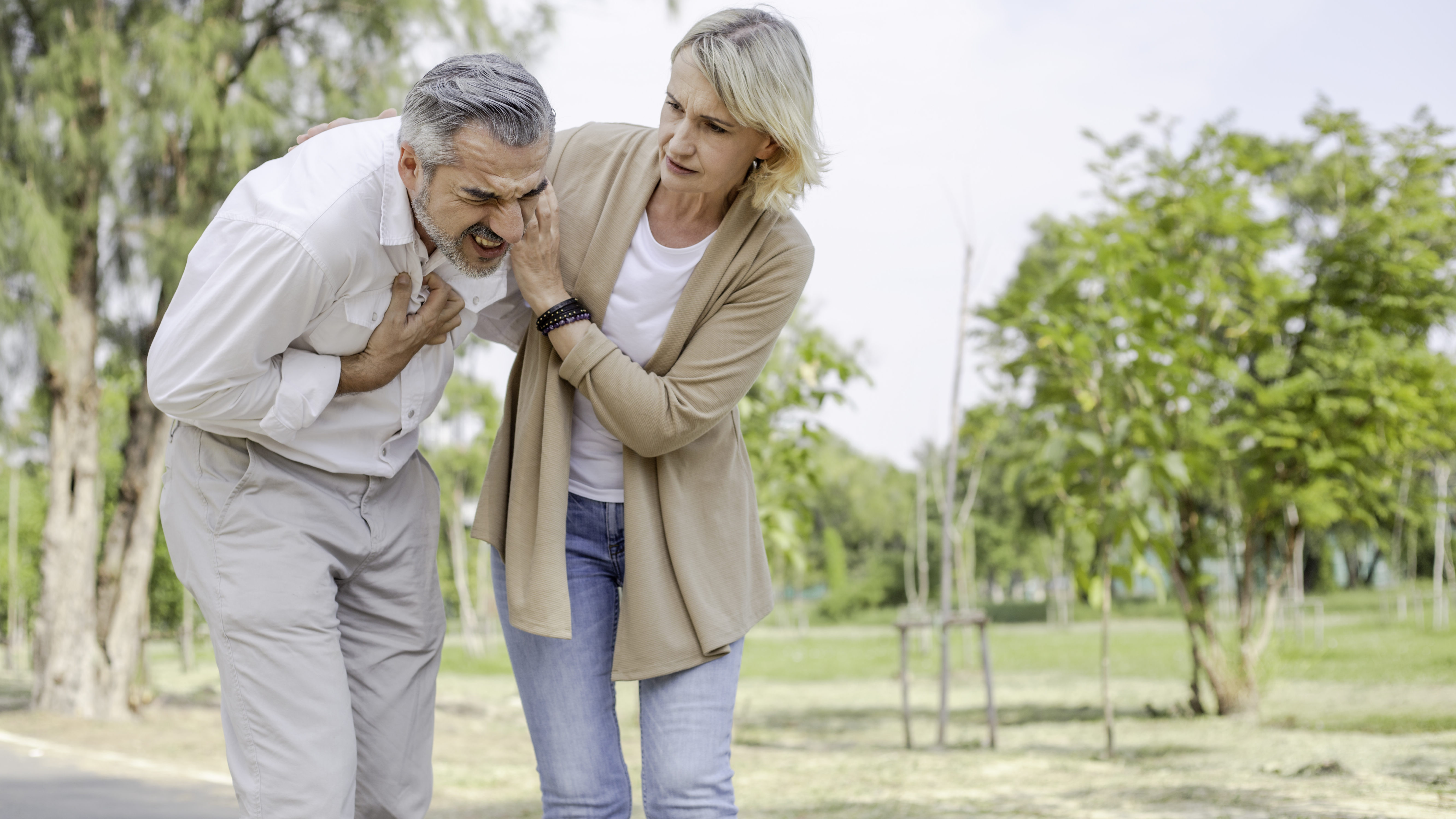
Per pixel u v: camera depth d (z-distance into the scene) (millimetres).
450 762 6152
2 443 8883
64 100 7793
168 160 8273
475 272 1852
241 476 1938
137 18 8281
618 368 1863
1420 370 7094
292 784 1871
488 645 19891
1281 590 8219
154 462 9203
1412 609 22469
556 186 2016
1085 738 6426
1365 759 4945
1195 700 7387
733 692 2027
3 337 8133
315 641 1922
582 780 1988
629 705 8742
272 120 8109
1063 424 6996
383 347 1915
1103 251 6465
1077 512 6426
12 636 16531
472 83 1703
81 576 8906
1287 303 7473
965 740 6621
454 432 16719
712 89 1771
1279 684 8828
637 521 1954
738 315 1931
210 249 1810
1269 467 7285
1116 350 6570
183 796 4660
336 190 1783
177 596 16141
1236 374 6918
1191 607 7320
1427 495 8266
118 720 8625
